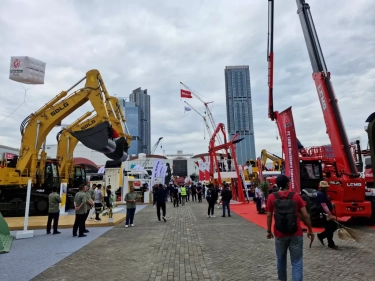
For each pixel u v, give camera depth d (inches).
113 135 589.3
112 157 647.1
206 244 344.5
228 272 232.8
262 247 322.3
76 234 409.7
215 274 228.1
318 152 524.4
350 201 425.4
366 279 209.0
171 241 365.1
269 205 184.2
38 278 222.4
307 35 429.4
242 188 1033.5
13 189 661.3
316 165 498.0
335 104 416.8
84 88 665.0
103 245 344.5
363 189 419.5
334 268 235.9
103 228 487.8
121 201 1111.6
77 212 406.0
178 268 245.8
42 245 346.6
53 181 748.6
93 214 636.1
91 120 865.5
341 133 416.5
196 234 415.8
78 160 2297.0
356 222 470.9
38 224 500.7
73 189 900.0
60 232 442.3
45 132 675.4
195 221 568.1
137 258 280.5
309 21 431.2
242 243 346.6
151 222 559.8
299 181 460.1
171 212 762.8
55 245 346.3
